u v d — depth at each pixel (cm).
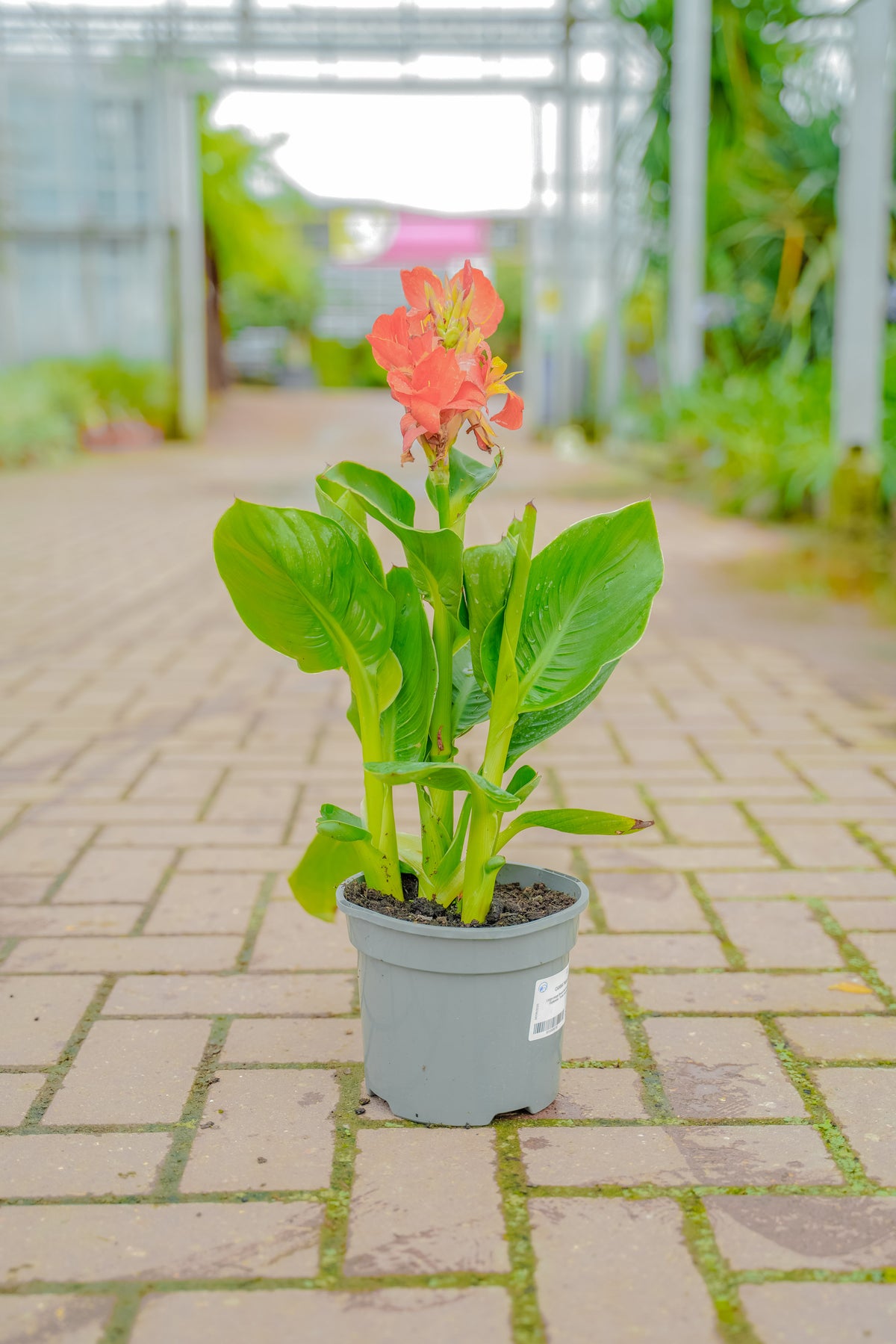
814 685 457
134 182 1622
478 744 390
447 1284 148
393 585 178
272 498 1053
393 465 1325
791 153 1044
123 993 226
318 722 411
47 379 1566
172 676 473
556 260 1859
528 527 168
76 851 296
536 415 1925
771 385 954
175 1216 161
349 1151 176
